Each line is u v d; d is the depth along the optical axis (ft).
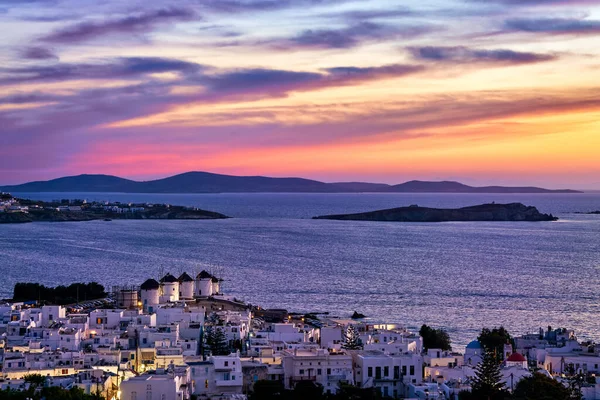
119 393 607.78
